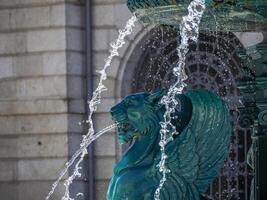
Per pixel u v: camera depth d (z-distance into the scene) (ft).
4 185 93.50
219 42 85.10
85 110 92.12
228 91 85.71
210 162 33.88
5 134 93.86
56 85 92.22
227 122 33.99
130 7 34.53
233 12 33.58
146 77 90.22
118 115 33.88
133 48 89.86
